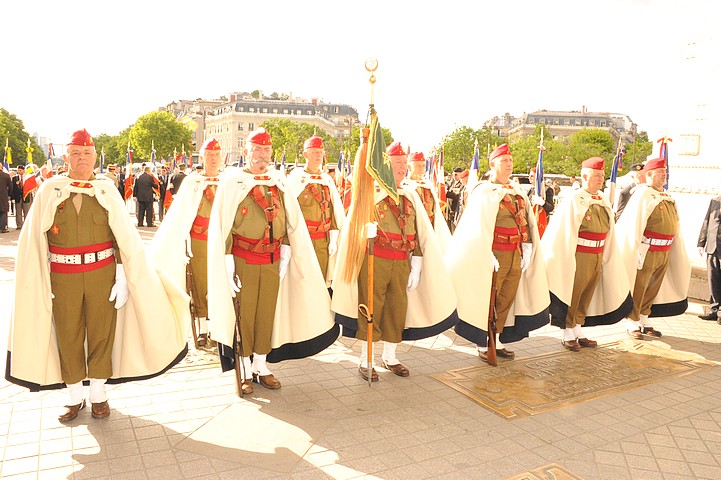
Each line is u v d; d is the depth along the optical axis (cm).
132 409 444
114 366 434
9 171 1811
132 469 353
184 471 352
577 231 611
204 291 618
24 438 391
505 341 610
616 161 1019
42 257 393
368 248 494
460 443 398
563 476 356
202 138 13250
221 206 468
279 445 388
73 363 409
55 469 351
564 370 560
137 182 1817
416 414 446
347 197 645
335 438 401
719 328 736
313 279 502
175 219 607
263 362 505
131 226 421
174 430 408
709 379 543
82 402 438
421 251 536
